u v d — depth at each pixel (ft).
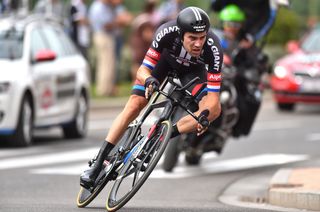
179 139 92.27
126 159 63.98
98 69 183.83
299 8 258.37
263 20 101.40
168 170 93.97
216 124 92.99
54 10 167.22
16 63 114.32
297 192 71.00
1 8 146.30
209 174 94.17
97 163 65.57
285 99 167.53
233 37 96.89
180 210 67.15
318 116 162.30
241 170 97.76
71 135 128.57
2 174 92.27
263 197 77.77
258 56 97.96
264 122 152.05
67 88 124.98
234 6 97.60
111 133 65.57
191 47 63.41
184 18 62.90
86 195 67.15
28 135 115.34
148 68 65.98
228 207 70.59
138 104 65.62
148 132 63.67
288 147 118.73
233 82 95.55
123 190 63.05
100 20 179.83
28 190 81.30
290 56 170.50
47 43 123.34
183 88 65.87
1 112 110.83
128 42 230.27
